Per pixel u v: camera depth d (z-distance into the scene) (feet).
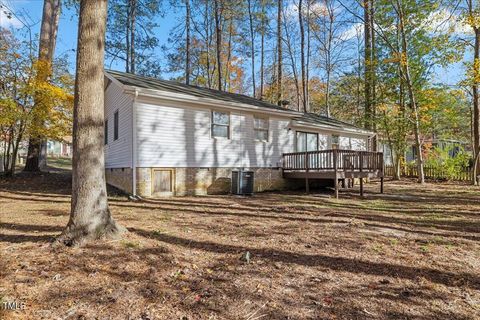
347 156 35.73
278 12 80.02
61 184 40.52
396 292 9.21
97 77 13.43
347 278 10.22
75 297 8.40
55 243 12.46
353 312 7.97
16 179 42.06
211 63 89.25
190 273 10.37
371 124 65.46
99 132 13.47
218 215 21.58
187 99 33.58
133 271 10.30
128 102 32.81
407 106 59.16
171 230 16.30
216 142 37.19
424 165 61.36
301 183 45.78
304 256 12.42
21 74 39.75
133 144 30.86
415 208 26.04
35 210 22.49
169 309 7.93
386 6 53.11
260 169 41.63
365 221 20.08
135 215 20.93
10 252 11.75
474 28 45.44
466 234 16.66
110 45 80.12
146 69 89.15
